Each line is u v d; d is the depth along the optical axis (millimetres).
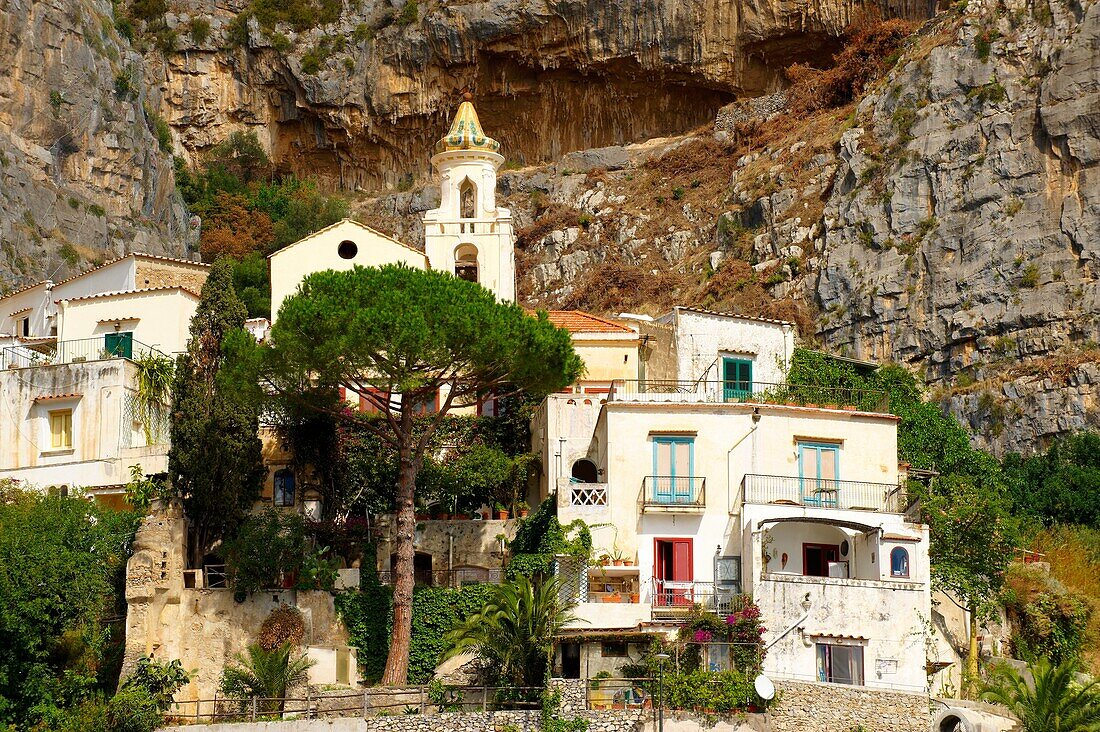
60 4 119938
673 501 58562
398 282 56625
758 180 123125
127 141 123125
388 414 56562
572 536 57625
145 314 77125
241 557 57188
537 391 57219
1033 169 102500
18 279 103750
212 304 62219
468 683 53406
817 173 118125
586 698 50062
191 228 131125
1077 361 93812
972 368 99125
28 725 53094
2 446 69625
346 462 63719
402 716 50094
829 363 76375
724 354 71438
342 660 56812
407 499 56219
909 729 50156
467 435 66688
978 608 58688
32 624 54812
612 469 59031
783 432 60062
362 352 53750
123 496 65188
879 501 59969
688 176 133250
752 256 116312
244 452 60156
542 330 56625
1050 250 99438
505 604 52562
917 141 108625
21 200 108562
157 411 70750
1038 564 66125
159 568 56625
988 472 76938
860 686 51250
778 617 53875
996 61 108062
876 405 69000
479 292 57594
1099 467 85625
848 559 57250
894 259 105312
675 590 56719
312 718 50594
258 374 56438
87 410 69188
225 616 56875
